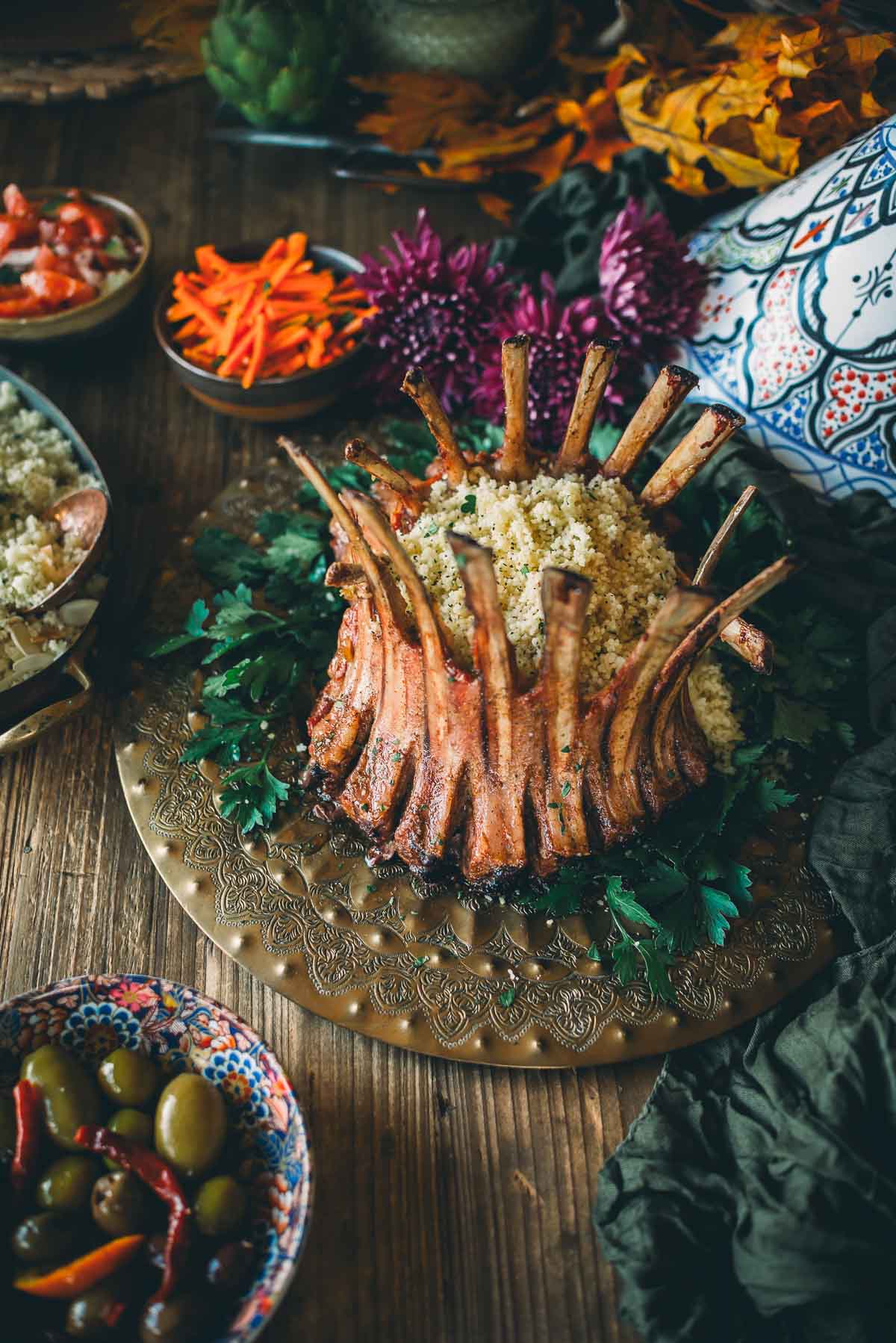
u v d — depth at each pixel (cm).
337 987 79
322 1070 80
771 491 90
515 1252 76
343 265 101
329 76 106
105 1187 70
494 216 110
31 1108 72
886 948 79
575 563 77
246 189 112
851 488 93
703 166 101
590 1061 78
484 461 83
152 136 114
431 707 76
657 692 76
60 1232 70
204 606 87
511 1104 79
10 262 100
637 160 102
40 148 112
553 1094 79
